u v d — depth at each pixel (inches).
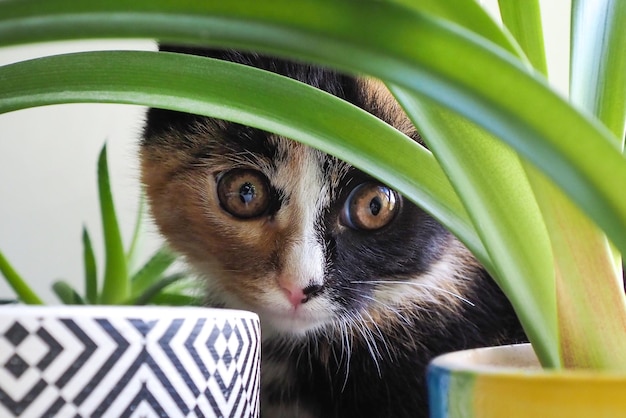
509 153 5.5
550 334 5.6
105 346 5.3
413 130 10.0
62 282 10.6
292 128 6.6
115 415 5.3
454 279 10.1
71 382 5.2
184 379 5.6
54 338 5.2
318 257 9.7
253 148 10.0
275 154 9.9
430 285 10.1
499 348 6.2
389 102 10.2
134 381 5.4
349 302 9.9
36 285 12.6
